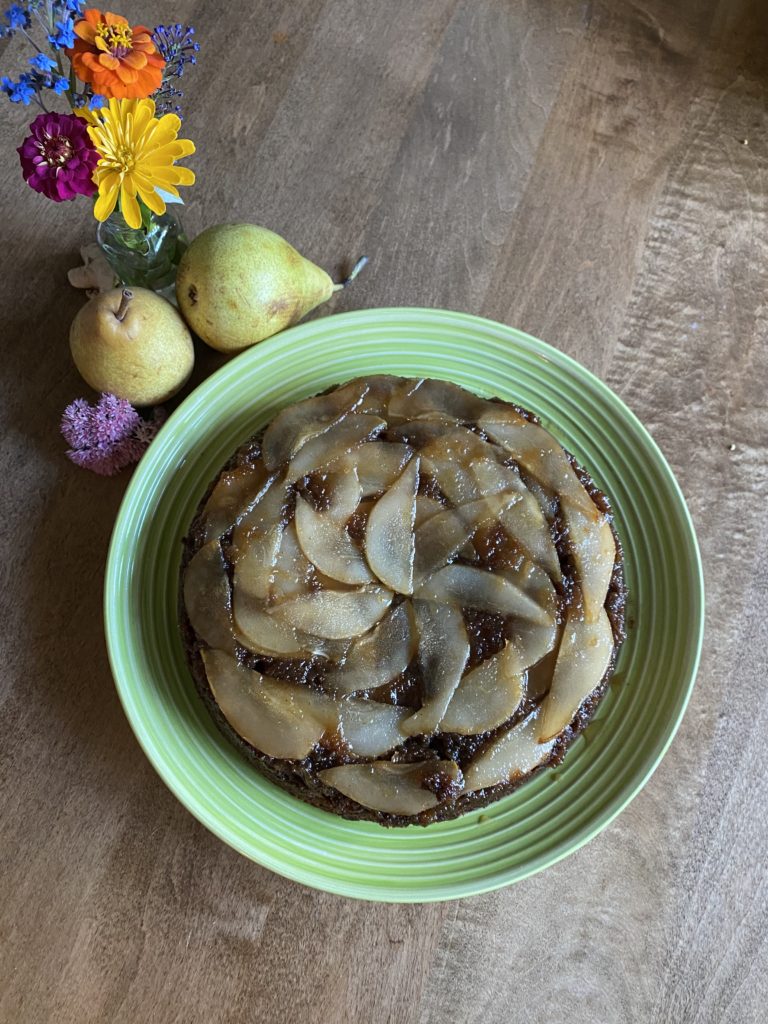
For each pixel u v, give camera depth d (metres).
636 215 0.56
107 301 0.45
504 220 0.55
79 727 0.49
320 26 0.56
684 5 0.58
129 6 0.55
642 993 0.49
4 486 0.51
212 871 0.48
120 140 0.42
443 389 0.47
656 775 0.51
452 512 0.44
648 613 0.50
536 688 0.43
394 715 0.42
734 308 0.55
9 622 0.50
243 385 0.50
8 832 0.48
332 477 0.44
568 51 0.57
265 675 0.42
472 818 0.47
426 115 0.56
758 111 0.57
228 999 0.48
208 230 0.48
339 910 0.49
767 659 0.52
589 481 0.48
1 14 0.54
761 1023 0.49
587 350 0.54
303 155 0.55
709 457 0.54
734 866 0.50
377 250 0.55
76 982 0.47
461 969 0.48
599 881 0.50
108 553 0.47
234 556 0.43
